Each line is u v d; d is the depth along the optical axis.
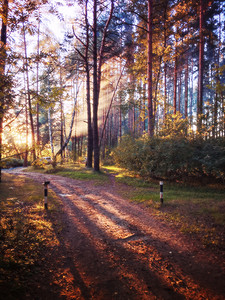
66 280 3.32
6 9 4.00
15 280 3.00
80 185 12.72
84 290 3.09
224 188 9.45
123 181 13.09
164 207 7.33
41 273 3.42
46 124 35.28
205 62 28.00
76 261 3.97
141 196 9.10
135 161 13.14
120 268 3.72
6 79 3.68
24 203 7.84
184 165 10.38
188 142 11.11
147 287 3.19
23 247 4.18
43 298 2.79
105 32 18.52
